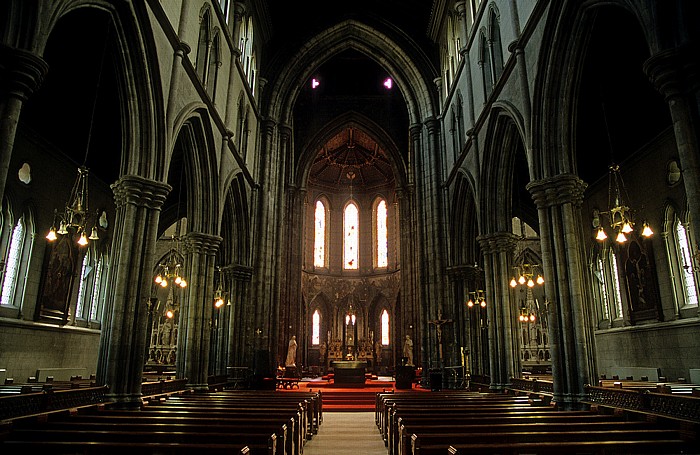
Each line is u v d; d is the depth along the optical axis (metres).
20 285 22.62
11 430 8.98
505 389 20.77
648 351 24.73
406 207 45.38
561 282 15.44
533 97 16.73
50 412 10.43
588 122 24.78
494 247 22.47
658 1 10.34
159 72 15.86
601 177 28.73
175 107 17.23
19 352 22.41
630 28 18.08
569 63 15.56
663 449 7.53
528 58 17.55
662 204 23.56
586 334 15.05
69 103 22.22
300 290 44.19
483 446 6.75
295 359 39.84
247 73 29.31
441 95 32.22
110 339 14.70
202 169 21.77
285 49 34.09
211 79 22.33
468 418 9.68
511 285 21.80
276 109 33.25
